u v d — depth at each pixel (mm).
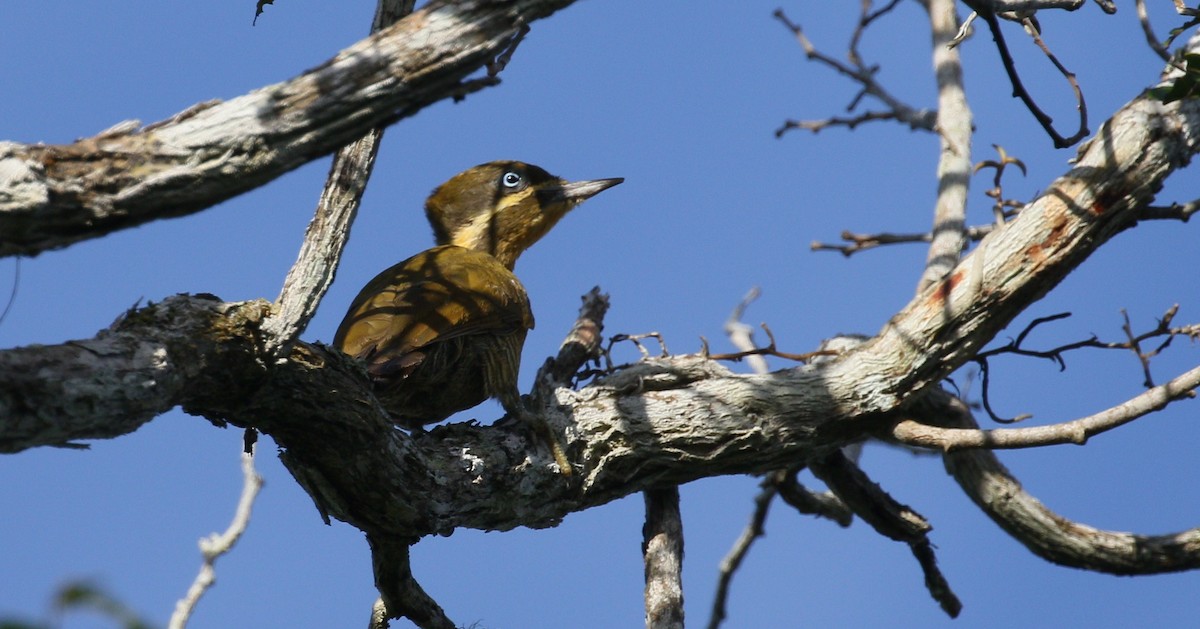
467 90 7770
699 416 11867
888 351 12047
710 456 11914
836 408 12000
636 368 12250
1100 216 11609
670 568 12758
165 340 8320
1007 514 13531
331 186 8984
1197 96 10523
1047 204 11758
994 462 13688
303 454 9820
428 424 13820
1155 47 11070
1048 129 11016
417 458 10406
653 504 13180
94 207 7109
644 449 11766
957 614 14484
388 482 10180
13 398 7531
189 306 8617
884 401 11984
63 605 4688
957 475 13828
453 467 10875
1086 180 11656
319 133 7473
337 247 8953
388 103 7555
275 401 9188
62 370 7719
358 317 12594
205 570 11414
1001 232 11906
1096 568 13453
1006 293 11773
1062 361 12109
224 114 7359
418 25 7555
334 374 9422
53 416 7707
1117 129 11688
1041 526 13469
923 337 11914
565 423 11594
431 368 12672
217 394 8922
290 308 8844
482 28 7602
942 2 14461
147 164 7195
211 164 7297
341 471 10000
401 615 11617
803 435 12031
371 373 11672
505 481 11133
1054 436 11422
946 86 14203
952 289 11906
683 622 12484
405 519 10523
